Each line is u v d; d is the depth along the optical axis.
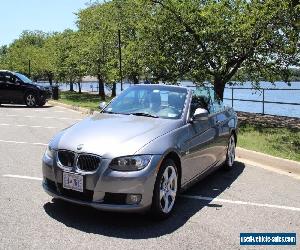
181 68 16.31
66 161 4.92
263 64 15.69
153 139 5.08
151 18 16.23
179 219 5.19
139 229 4.79
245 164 8.61
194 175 6.09
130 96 6.58
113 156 4.70
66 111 19.61
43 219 4.95
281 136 11.77
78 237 4.48
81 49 30.33
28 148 9.41
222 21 14.71
